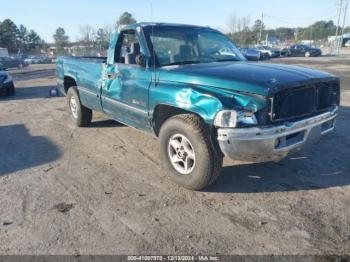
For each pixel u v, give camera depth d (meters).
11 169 5.23
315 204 4.03
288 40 103.81
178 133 4.30
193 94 4.05
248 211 3.90
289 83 3.85
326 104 4.46
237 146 3.76
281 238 3.39
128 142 6.40
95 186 4.59
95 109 6.54
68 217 3.82
